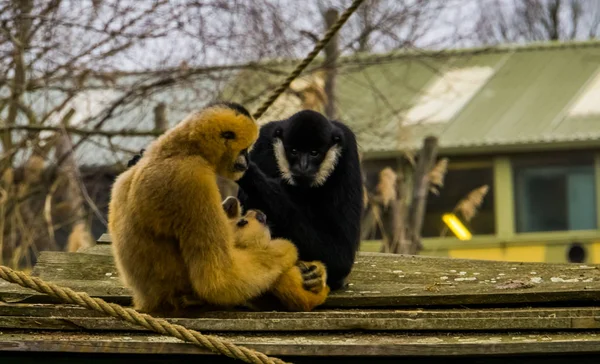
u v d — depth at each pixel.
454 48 26.39
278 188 8.62
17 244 19.86
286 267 7.74
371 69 25.25
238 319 7.43
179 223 7.11
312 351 6.88
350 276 9.26
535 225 24.41
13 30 17.80
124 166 17.92
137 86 18.17
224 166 7.47
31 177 17.97
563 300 8.14
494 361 7.07
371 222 19.84
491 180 24.48
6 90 20.97
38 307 7.77
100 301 6.72
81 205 19.86
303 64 11.49
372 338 7.29
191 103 18.11
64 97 19.91
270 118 17.55
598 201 24.11
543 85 25.94
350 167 9.19
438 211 24.64
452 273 9.22
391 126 23.30
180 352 6.87
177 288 7.38
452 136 24.09
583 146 24.06
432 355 6.88
